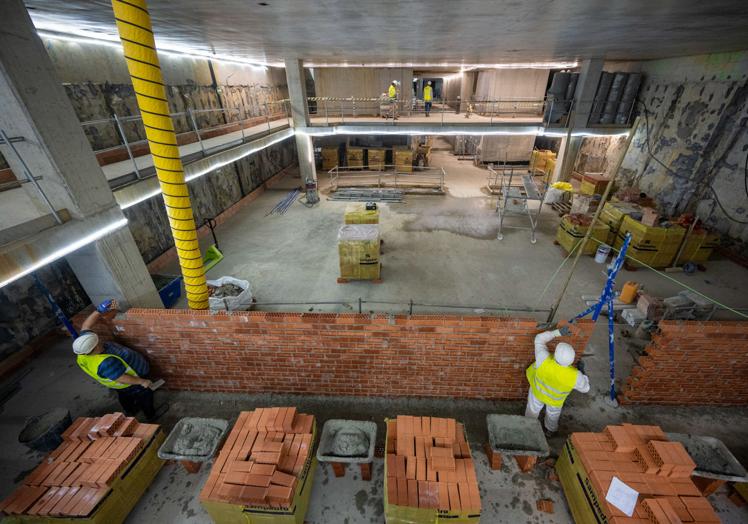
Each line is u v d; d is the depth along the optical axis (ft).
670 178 38.88
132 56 13.34
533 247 34.71
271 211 45.91
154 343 17.11
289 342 16.42
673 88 39.70
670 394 17.06
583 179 42.93
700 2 14.66
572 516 13.10
